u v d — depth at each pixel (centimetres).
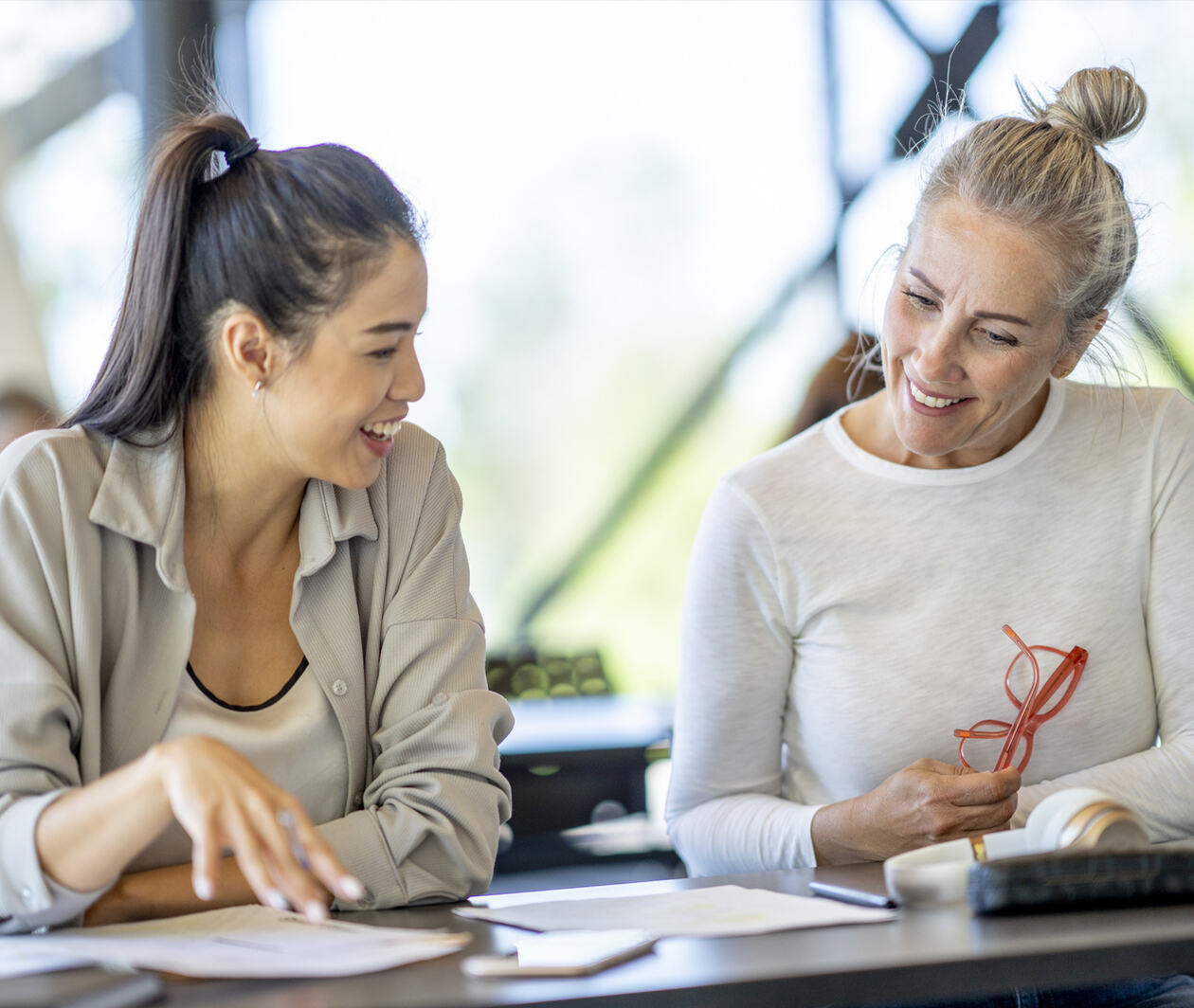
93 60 443
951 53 457
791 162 478
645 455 489
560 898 134
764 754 180
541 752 324
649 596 493
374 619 151
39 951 107
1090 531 175
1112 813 121
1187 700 173
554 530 489
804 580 176
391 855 137
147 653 139
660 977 96
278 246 132
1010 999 135
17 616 129
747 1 470
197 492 142
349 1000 92
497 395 482
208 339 137
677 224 480
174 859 136
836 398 381
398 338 136
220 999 95
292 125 446
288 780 143
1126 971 103
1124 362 179
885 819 153
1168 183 456
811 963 99
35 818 113
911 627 174
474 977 99
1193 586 174
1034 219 153
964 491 175
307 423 136
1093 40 459
